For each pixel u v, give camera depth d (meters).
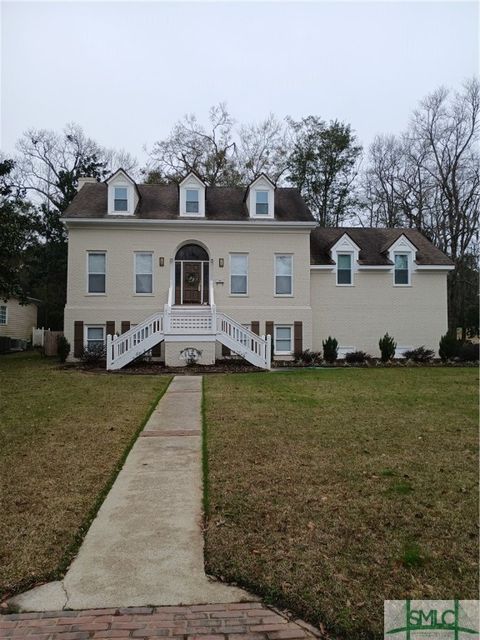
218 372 15.83
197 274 20.64
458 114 31.38
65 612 2.98
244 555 3.62
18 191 34.06
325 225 35.72
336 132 34.56
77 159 37.16
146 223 19.73
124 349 16.91
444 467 5.69
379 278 21.64
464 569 3.43
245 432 7.31
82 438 6.96
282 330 20.61
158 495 4.88
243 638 2.75
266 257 20.45
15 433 7.21
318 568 3.43
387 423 7.94
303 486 5.07
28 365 18.20
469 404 9.66
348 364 19.08
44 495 4.81
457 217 31.36
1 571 3.40
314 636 2.78
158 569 3.46
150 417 8.59
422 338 21.70
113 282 19.80
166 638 2.74
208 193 22.73
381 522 4.20
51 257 32.56
